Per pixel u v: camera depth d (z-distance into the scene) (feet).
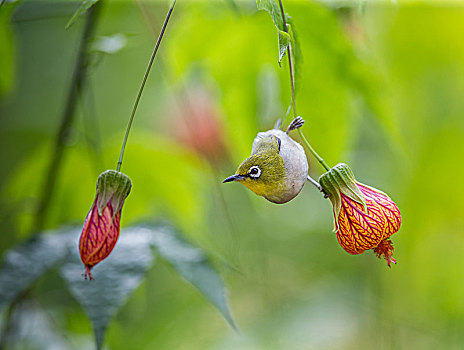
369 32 5.25
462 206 5.92
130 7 5.28
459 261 6.38
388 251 4.60
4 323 5.06
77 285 4.80
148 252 4.89
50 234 4.97
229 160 5.42
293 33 4.64
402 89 5.38
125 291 4.80
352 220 4.58
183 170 5.31
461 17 5.22
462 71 5.38
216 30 5.08
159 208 5.38
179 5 5.08
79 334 5.32
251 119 5.16
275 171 4.54
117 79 6.55
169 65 5.16
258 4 4.49
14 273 4.87
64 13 4.99
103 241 4.58
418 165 5.76
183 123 5.51
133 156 5.28
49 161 5.06
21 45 6.47
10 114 6.46
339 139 5.05
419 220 6.10
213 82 5.16
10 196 5.24
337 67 4.99
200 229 5.48
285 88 5.01
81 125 5.30
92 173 5.24
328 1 4.92
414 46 5.29
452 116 5.61
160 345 6.33
